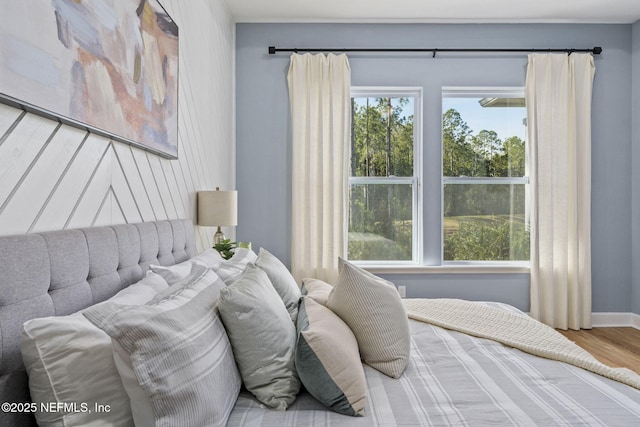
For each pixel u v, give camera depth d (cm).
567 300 366
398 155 384
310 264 368
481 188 383
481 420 113
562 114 363
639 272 367
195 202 255
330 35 377
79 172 131
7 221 101
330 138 366
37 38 104
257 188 379
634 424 111
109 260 133
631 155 376
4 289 87
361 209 384
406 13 360
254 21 374
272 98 378
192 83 250
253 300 127
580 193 369
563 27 375
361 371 127
